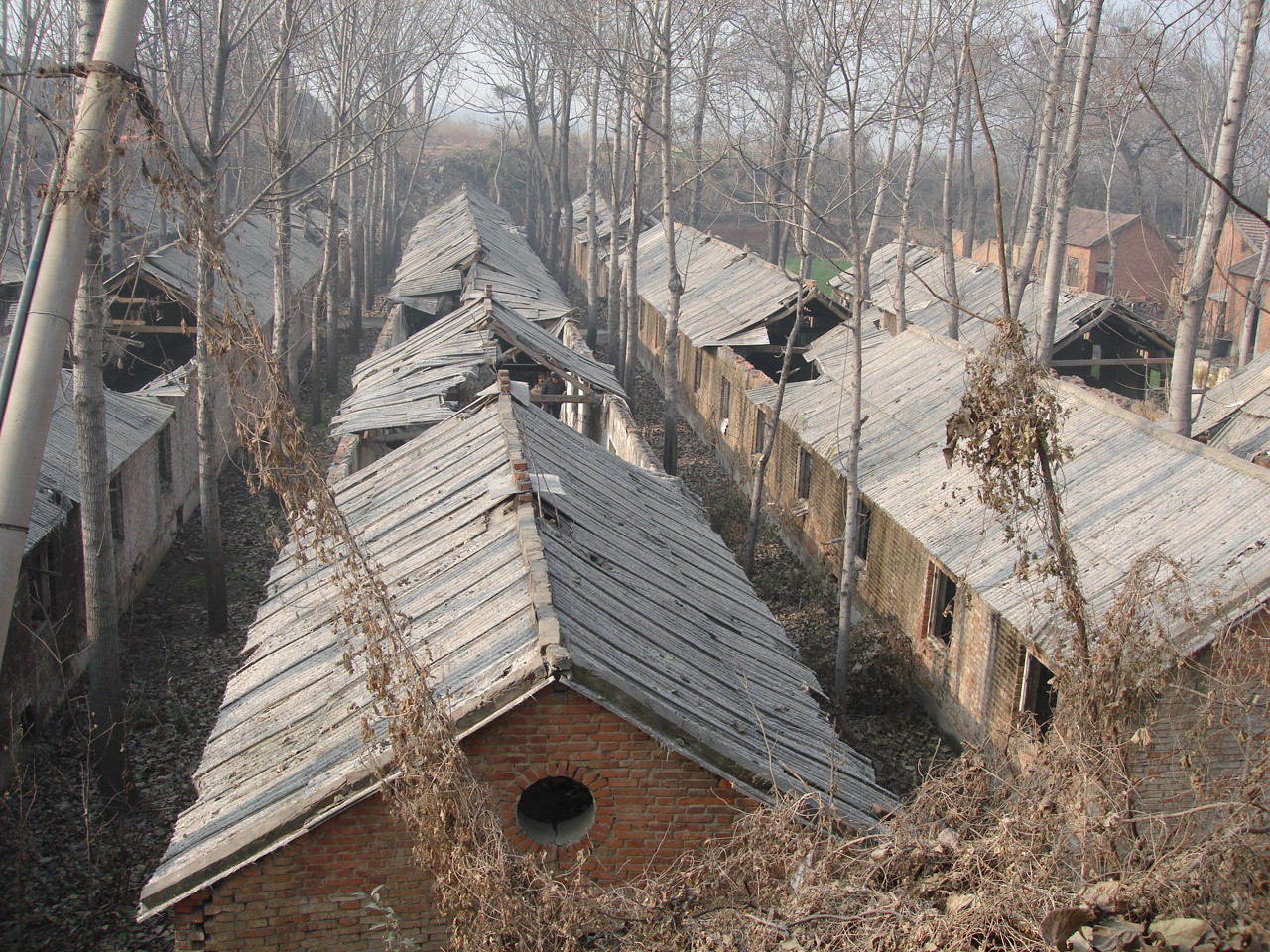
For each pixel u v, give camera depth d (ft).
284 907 25.80
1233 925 21.43
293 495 28.12
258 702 31.58
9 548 20.97
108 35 22.93
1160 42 35.09
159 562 68.33
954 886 23.97
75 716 50.31
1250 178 142.82
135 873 39.65
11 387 21.47
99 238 40.16
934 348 69.82
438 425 49.78
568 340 96.53
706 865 25.30
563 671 25.54
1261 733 27.45
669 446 84.89
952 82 96.63
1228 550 36.96
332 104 105.81
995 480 28.48
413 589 33.96
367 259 158.61
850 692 53.42
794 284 99.60
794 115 123.85
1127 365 95.25
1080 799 24.68
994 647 45.52
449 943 26.58
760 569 70.59
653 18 83.71
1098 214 156.56
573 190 239.91
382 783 24.76
